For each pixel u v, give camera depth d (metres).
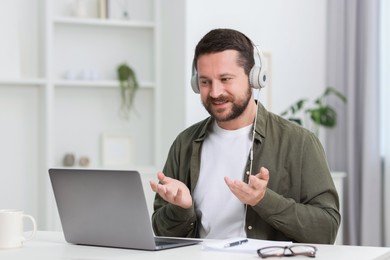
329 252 2.25
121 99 5.90
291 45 6.13
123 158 5.89
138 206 2.33
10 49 5.35
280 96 6.08
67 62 5.74
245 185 2.37
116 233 2.42
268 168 2.76
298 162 2.75
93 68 5.82
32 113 5.59
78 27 5.77
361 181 6.15
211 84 2.65
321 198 2.68
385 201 6.02
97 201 2.43
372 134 6.07
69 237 2.55
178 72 5.64
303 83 6.19
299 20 6.17
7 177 5.51
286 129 2.81
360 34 6.21
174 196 2.51
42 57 5.52
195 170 2.86
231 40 2.65
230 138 2.83
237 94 2.65
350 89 6.18
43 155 5.50
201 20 5.63
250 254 2.22
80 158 5.67
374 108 6.07
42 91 5.51
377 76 6.11
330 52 6.28
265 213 2.53
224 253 2.25
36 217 5.60
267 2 6.00
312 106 6.24
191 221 2.70
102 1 5.72
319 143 2.84
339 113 6.30
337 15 6.27
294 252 2.17
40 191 5.56
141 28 5.95
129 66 5.92
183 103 5.56
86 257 2.26
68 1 5.73
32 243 2.58
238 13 5.84
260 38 5.97
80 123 5.77
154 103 5.89
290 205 2.55
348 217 6.18
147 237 2.34
